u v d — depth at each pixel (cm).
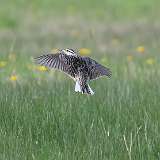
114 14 3572
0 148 1118
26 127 1221
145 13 3594
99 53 2494
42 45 2761
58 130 1198
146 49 2609
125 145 1112
